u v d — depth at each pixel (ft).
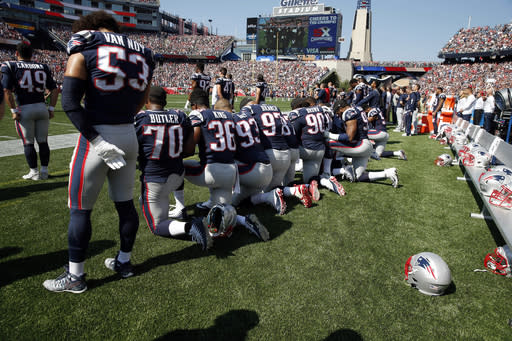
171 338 6.04
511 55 145.89
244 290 7.50
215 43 186.19
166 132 8.76
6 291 7.19
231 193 11.03
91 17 6.91
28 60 14.56
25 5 155.22
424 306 7.20
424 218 12.25
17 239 9.55
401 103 39.50
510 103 30.48
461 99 34.01
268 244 9.75
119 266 7.91
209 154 10.30
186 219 11.68
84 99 6.75
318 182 15.57
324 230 10.85
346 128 15.47
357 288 7.73
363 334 6.29
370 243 10.03
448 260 9.21
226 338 6.07
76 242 7.08
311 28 163.22
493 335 6.39
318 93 36.50
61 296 7.13
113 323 6.38
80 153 6.85
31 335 5.98
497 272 8.59
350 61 166.30
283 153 12.86
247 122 11.67
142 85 7.07
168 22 243.60
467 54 148.05
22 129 14.79
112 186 7.49
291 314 6.76
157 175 8.83
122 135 6.86
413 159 23.54
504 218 9.20
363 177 16.85
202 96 10.91
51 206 12.16
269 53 174.19
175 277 7.96
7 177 15.83
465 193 15.57
